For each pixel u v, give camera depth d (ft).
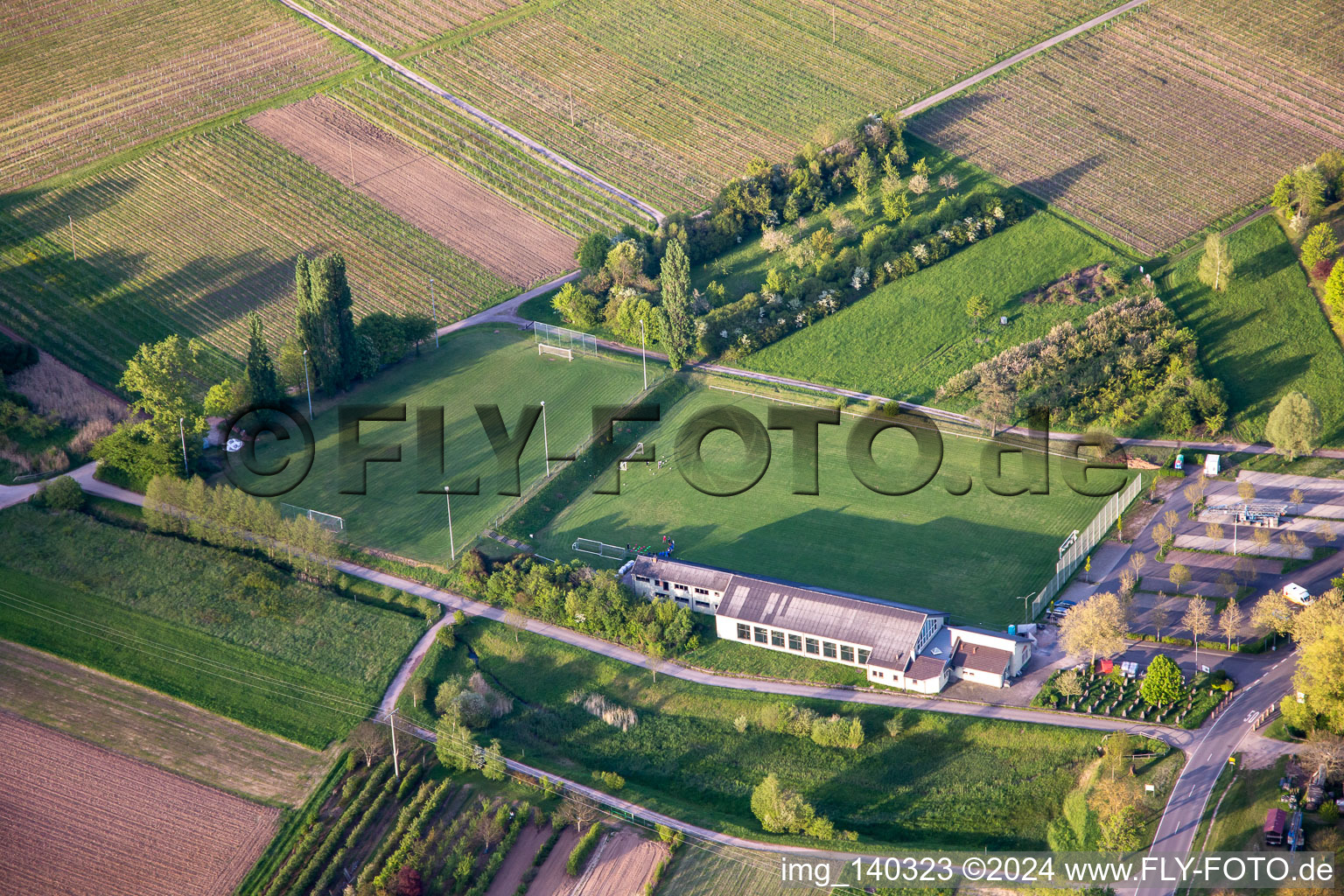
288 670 616.39
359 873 526.98
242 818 551.59
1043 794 556.10
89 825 548.31
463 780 565.94
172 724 593.83
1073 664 607.37
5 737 583.99
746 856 529.04
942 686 597.52
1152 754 559.38
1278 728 568.00
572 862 525.34
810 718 581.53
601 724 596.29
